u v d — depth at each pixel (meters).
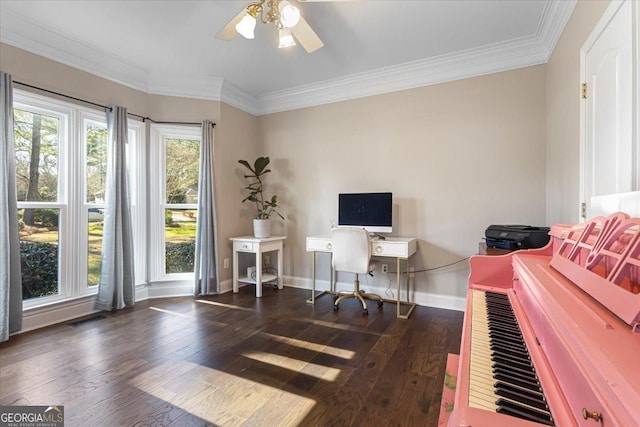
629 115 1.29
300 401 1.62
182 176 3.67
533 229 2.21
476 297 1.43
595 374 0.46
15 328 2.39
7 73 2.34
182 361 2.03
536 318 0.91
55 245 2.76
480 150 2.96
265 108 4.19
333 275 3.74
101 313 2.96
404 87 3.31
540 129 2.72
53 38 2.61
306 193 3.93
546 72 2.69
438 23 2.45
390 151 3.40
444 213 3.13
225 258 3.80
